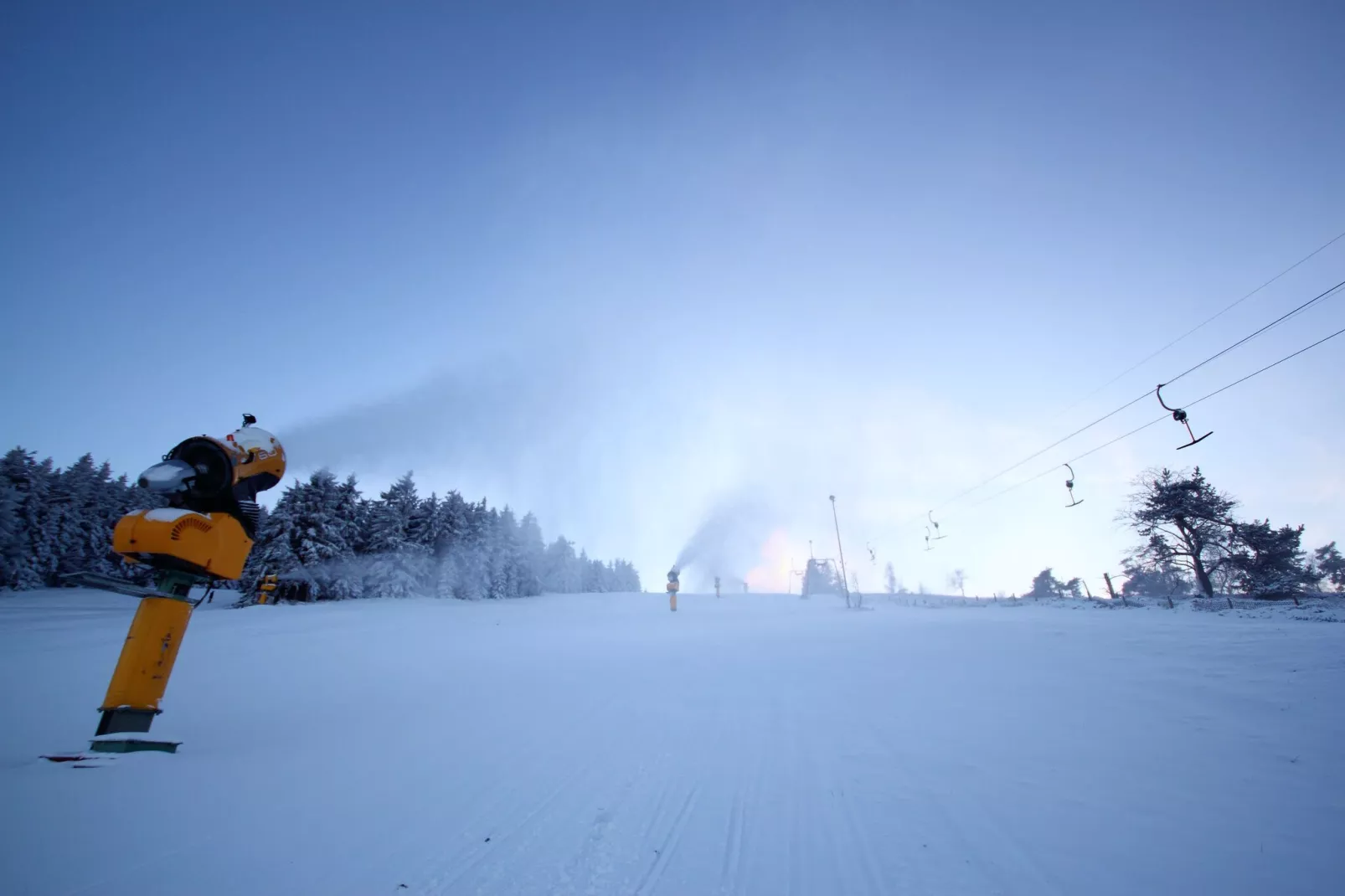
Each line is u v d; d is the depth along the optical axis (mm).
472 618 24750
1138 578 48938
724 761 5414
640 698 8086
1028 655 11406
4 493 42938
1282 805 4258
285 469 6227
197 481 5418
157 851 3160
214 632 17531
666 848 3689
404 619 23391
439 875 3232
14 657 11984
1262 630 12594
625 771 5105
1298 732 5879
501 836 3783
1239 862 3461
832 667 10797
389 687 8922
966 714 7090
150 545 4777
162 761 4426
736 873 3377
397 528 44906
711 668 10742
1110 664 9961
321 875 3115
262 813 3791
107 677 9477
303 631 18469
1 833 3059
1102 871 3383
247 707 7352
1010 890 3180
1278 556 34000
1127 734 6098
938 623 19688
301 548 37906
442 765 5070
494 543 52188
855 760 5473
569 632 18484
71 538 46781
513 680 9539
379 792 4363
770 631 18359
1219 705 7047
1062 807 4340
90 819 3377
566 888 3162
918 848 3699
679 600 44656
